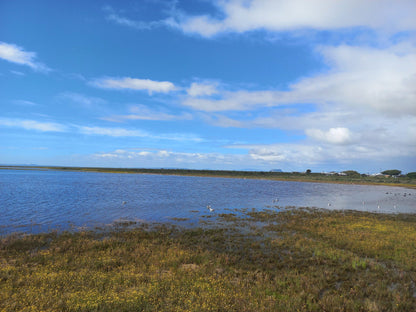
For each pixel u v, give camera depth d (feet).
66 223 80.02
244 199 164.96
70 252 50.78
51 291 30.78
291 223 88.69
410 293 37.32
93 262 44.06
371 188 338.13
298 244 61.62
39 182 250.57
